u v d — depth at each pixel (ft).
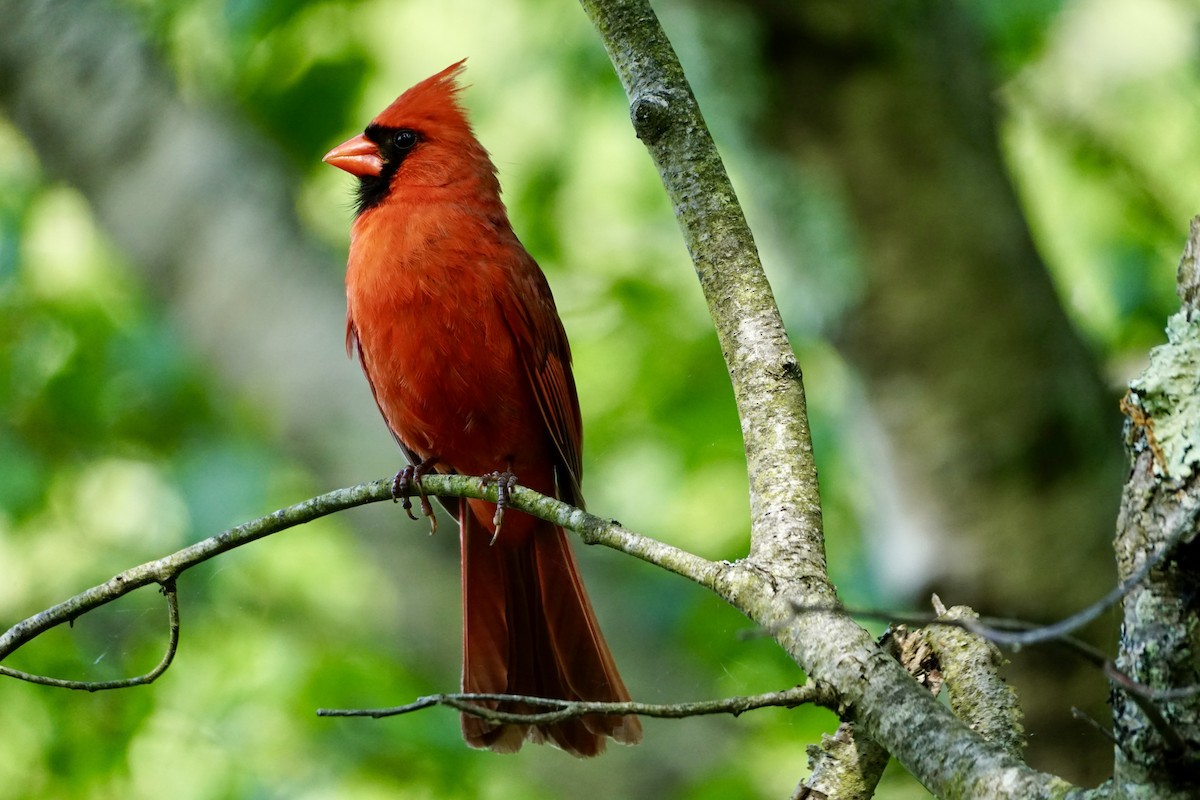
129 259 39.70
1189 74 41.93
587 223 45.55
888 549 35.42
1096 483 33.65
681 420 43.42
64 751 37.81
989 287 32.96
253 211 39.29
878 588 38.11
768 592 14.25
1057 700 31.63
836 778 15.25
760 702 13.21
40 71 39.37
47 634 40.70
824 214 32.99
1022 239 33.76
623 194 45.55
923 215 32.73
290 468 44.68
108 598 18.16
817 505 15.47
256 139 41.39
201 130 39.99
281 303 38.65
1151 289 40.04
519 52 44.06
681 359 43.93
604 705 13.21
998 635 11.05
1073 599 33.17
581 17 42.52
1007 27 42.04
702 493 44.19
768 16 31.81
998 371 33.12
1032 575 33.27
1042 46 42.52
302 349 38.40
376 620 43.06
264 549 44.29
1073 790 11.57
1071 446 33.50
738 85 32.45
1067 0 41.78
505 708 23.30
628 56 18.26
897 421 33.86
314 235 40.68
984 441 33.12
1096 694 31.32
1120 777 11.64
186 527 43.01
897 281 33.01
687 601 40.22
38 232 46.65
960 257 32.89
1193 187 42.45
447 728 37.96
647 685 39.04
